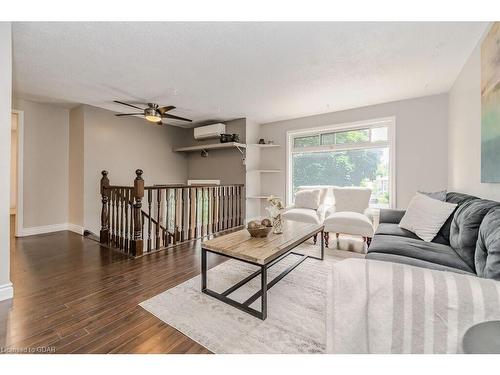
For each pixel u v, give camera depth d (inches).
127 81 124.9
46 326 60.9
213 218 168.1
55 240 147.3
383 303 33.5
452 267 60.8
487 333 26.8
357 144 171.8
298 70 111.3
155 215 159.9
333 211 149.9
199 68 109.5
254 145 203.6
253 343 55.3
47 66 107.7
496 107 69.4
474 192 94.7
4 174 71.9
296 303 72.9
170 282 88.0
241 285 84.1
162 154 222.1
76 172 171.6
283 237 88.7
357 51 94.5
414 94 142.5
